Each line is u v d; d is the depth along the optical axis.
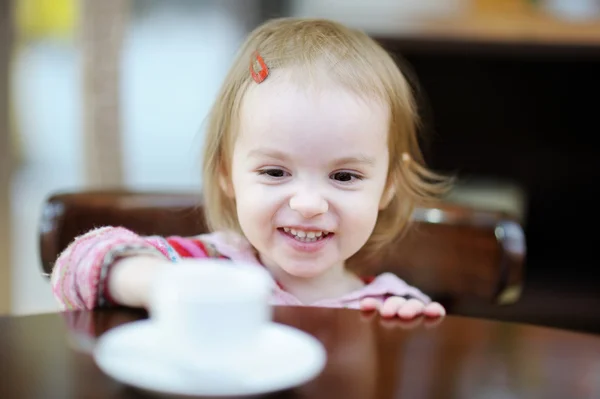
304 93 1.02
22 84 4.24
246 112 1.06
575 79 2.72
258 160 1.04
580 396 0.63
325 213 1.03
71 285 0.84
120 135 1.91
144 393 0.59
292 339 0.67
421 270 1.30
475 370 0.68
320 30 1.17
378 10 3.03
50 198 1.24
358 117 1.04
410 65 2.62
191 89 4.56
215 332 0.59
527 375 0.67
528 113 2.75
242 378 0.58
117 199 1.27
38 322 0.75
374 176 1.07
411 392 0.62
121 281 0.80
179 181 4.00
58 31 4.09
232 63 1.20
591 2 2.78
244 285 0.61
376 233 1.28
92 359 0.66
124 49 1.93
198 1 4.44
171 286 0.60
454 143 2.78
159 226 1.29
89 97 1.89
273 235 1.06
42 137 4.74
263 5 3.04
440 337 0.76
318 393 0.61
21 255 2.99
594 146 2.76
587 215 2.78
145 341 0.65
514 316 2.39
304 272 1.06
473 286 1.27
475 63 2.72
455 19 2.46
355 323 0.79
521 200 2.71
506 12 2.74
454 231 1.28
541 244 2.78
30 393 0.59
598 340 0.77
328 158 1.02
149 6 4.44
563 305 2.40
